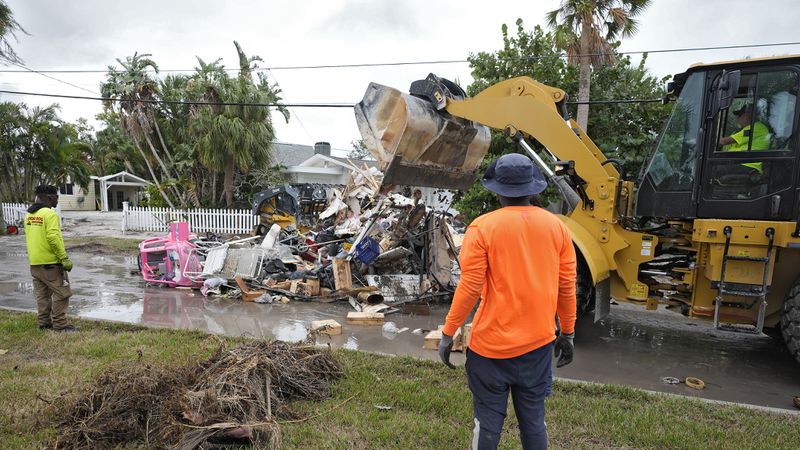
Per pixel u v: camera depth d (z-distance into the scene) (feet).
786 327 14.70
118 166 129.70
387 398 12.32
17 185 69.72
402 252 24.39
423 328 19.95
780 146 14.67
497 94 19.97
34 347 15.88
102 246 44.06
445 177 20.90
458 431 10.62
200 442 9.45
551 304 7.75
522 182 7.75
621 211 17.95
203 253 29.96
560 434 10.84
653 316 23.45
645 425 11.25
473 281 7.59
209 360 12.25
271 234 29.27
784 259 15.07
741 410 12.37
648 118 39.37
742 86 15.24
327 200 47.65
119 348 15.65
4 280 29.12
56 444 9.66
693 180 15.97
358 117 19.27
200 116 61.57
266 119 66.85
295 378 12.29
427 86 19.95
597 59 40.04
